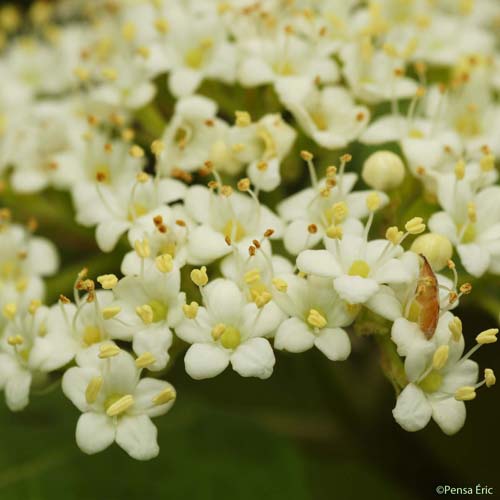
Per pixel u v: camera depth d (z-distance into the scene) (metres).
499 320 0.16
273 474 0.16
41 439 0.17
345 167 0.17
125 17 0.18
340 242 0.15
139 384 0.15
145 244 0.15
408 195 0.16
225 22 0.17
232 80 0.17
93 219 0.16
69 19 0.20
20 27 0.20
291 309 0.15
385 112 0.17
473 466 0.17
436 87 0.17
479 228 0.15
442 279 0.15
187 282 0.15
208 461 0.16
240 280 0.15
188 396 0.17
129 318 0.15
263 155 0.16
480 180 0.16
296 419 0.18
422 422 0.14
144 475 0.16
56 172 0.17
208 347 0.15
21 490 0.16
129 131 0.16
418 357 0.14
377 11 0.17
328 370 0.17
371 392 0.17
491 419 0.17
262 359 0.14
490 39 0.18
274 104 0.16
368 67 0.17
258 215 0.15
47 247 0.16
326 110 0.16
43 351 0.15
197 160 0.16
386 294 0.15
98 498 0.16
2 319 0.16
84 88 0.18
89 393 0.15
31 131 0.17
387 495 0.17
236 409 0.18
